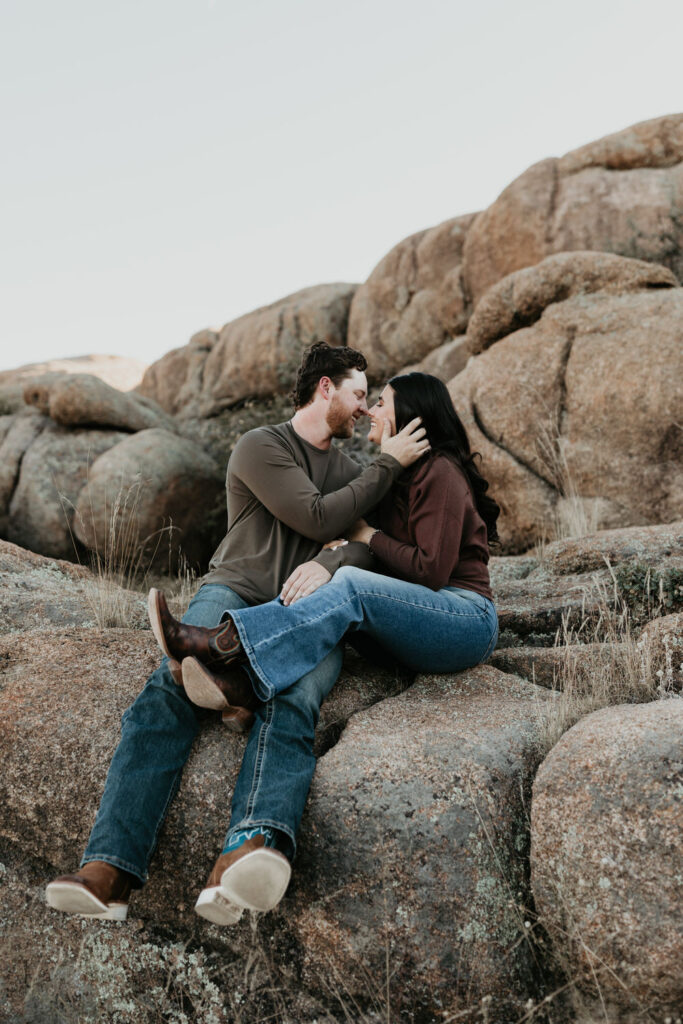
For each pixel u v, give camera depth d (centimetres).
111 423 946
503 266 850
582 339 659
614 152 820
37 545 874
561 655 335
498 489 666
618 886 219
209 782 259
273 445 316
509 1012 232
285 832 230
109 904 231
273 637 258
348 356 336
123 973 265
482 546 321
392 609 286
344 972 239
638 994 219
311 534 307
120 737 277
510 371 676
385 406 334
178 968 260
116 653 330
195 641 254
